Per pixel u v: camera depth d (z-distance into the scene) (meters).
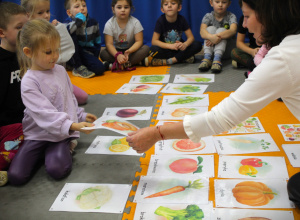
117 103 2.09
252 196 1.19
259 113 1.81
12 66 1.59
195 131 1.05
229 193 1.21
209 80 2.38
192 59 2.82
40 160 1.56
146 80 2.48
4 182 1.38
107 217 1.15
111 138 1.68
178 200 1.20
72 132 1.46
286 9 0.87
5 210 1.24
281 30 0.91
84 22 2.69
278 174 1.29
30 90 1.41
